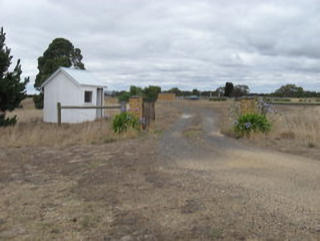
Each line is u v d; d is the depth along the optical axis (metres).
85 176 5.59
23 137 10.23
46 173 5.94
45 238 3.10
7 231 3.29
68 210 3.86
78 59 28.78
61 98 17.05
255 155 7.29
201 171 5.73
